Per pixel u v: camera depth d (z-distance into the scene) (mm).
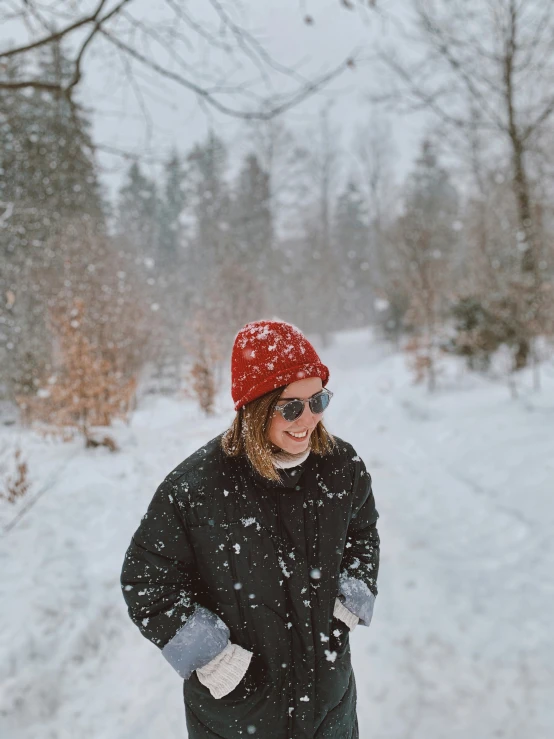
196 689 1479
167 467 5734
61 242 11359
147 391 13523
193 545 1432
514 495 4895
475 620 3271
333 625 1586
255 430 1401
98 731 2494
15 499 4594
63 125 4148
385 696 2729
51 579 3426
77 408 6293
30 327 10883
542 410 7227
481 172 16453
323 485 1516
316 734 1492
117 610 3340
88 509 4449
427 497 5156
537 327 8758
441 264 12188
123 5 3080
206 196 30953
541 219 11875
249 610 1430
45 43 3146
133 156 3891
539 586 3559
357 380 13133
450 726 2531
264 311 18156
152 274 21531
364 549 1702
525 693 2691
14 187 7219
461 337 11070
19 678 2648
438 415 8023
